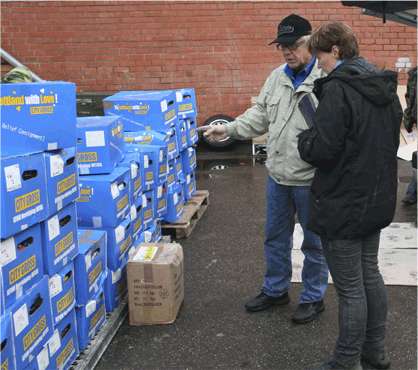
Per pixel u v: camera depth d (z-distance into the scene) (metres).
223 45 9.61
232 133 3.46
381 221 2.50
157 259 3.40
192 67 9.68
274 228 3.39
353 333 2.59
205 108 9.81
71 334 2.76
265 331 3.28
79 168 3.43
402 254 4.41
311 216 2.59
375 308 2.72
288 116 3.12
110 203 3.28
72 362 2.77
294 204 3.33
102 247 3.16
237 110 9.81
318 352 3.04
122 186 3.52
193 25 9.55
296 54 3.03
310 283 3.35
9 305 2.12
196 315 3.51
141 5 9.48
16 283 2.17
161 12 9.50
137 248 3.61
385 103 2.43
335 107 2.36
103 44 9.59
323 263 3.32
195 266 4.37
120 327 3.37
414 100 5.19
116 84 9.73
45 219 2.40
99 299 3.12
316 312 3.40
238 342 3.17
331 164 2.45
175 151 5.14
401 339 3.14
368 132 2.39
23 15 9.52
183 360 3.00
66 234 2.64
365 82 2.38
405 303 3.59
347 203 2.45
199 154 9.38
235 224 5.49
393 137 2.51
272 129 3.22
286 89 3.14
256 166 8.41
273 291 3.51
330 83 2.42
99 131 3.41
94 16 9.52
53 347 2.51
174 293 3.40
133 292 3.35
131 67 9.66
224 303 3.68
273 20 9.53
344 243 2.51
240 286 3.96
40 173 2.34
